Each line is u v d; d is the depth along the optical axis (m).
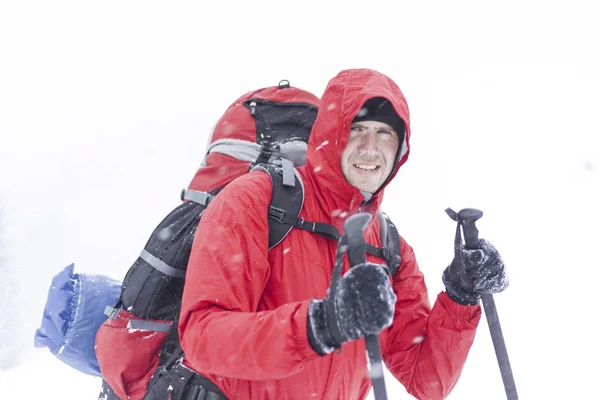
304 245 2.04
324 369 2.00
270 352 1.68
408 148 2.22
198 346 1.80
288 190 2.05
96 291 2.89
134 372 2.59
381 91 2.07
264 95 2.91
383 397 1.60
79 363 2.86
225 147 2.78
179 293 2.60
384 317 1.57
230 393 2.03
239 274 1.89
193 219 2.63
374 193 2.22
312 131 2.20
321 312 1.67
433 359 2.36
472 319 2.30
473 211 2.14
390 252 2.30
